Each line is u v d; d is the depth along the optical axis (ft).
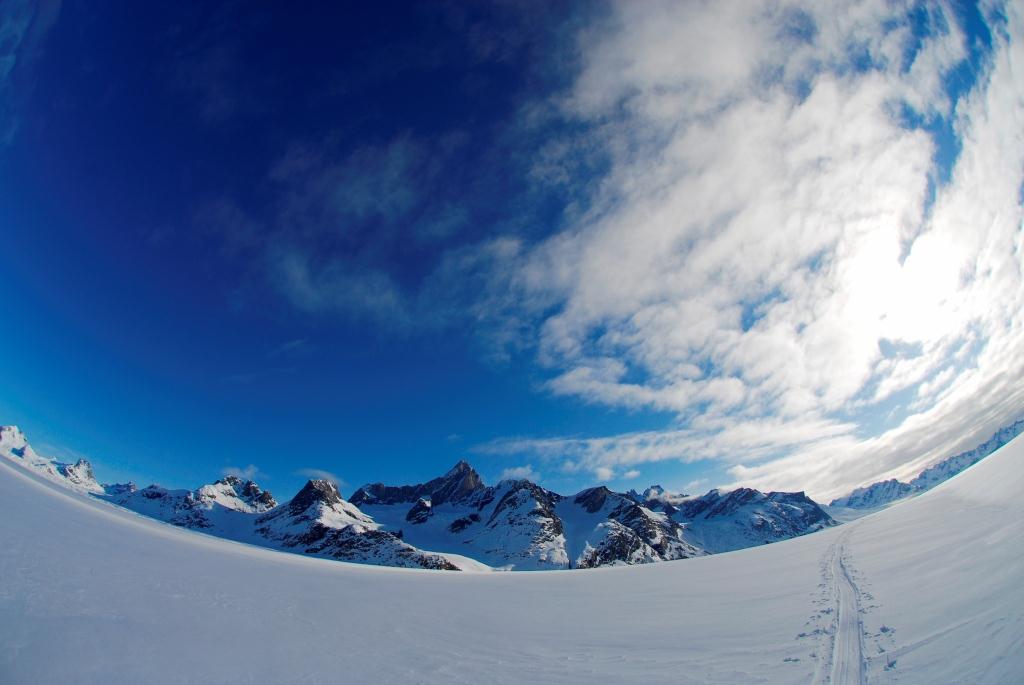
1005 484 140.97
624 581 182.60
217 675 53.83
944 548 102.17
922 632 59.72
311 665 61.93
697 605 111.34
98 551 97.04
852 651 59.93
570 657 74.43
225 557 154.51
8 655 46.85
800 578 121.39
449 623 101.40
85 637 54.90
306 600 105.29
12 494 118.11
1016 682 40.50
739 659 64.85
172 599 78.48
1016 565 68.95
